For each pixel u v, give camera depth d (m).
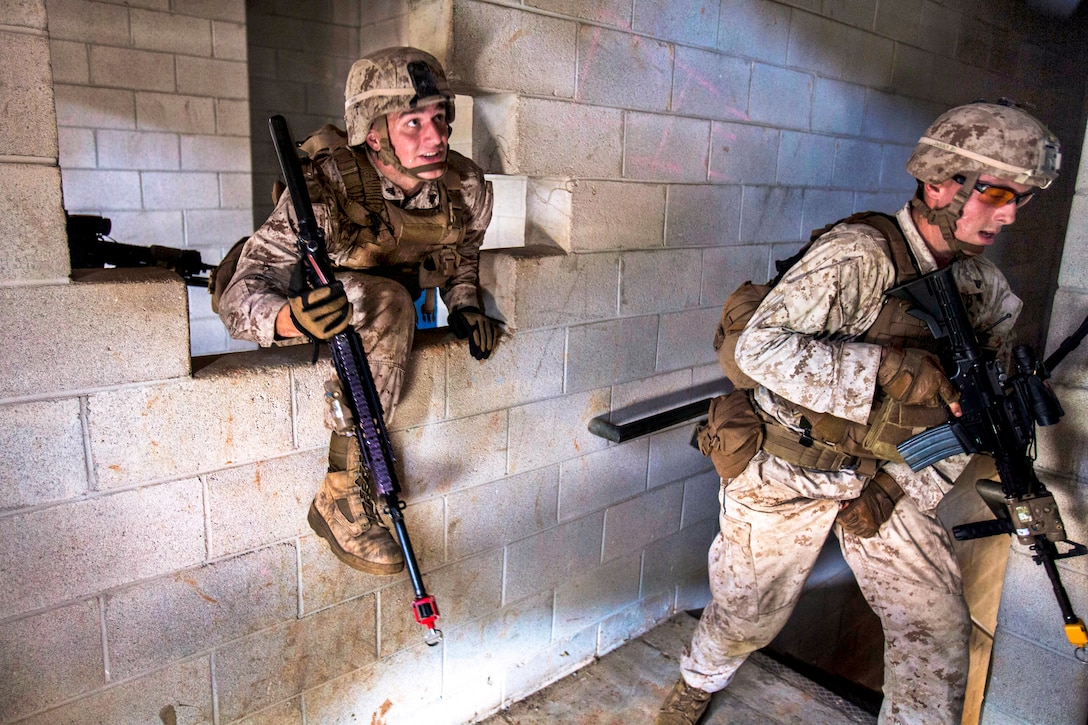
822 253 1.69
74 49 4.19
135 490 1.63
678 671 2.78
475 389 2.20
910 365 1.62
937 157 1.63
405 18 3.71
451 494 2.22
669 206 2.65
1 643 1.52
